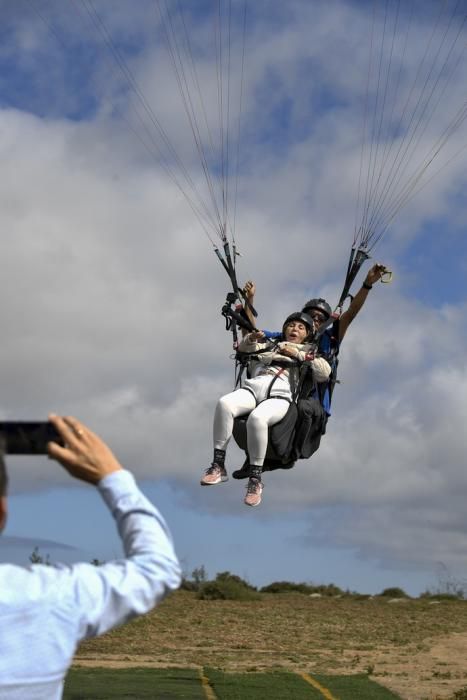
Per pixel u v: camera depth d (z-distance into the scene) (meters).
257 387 8.45
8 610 2.00
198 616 23.72
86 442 2.21
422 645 19.95
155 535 2.18
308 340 8.85
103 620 2.07
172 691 12.35
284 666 16.33
